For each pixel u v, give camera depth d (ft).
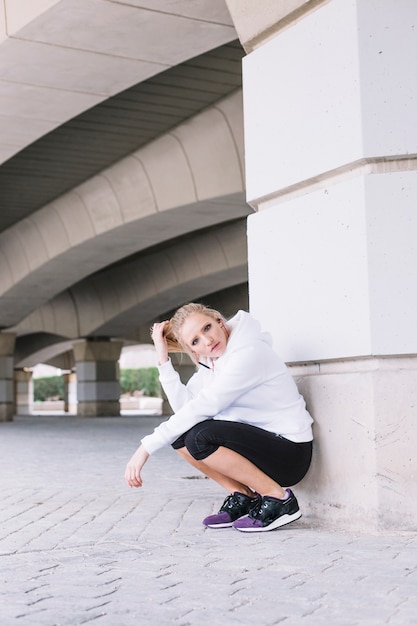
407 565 12.50
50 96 33.88
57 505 21.35
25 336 146.30
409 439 15.78
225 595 10.91
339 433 16.61
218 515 16.80
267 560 13.15
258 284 18.99
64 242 69.31
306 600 10.52
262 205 19.29
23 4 27.09
